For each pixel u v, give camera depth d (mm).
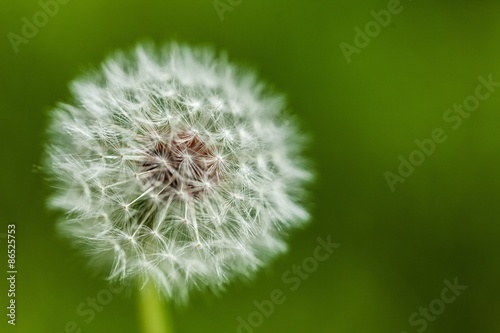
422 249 269
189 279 234
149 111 235
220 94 240
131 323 257
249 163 238
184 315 260
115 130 234
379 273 267
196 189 233
